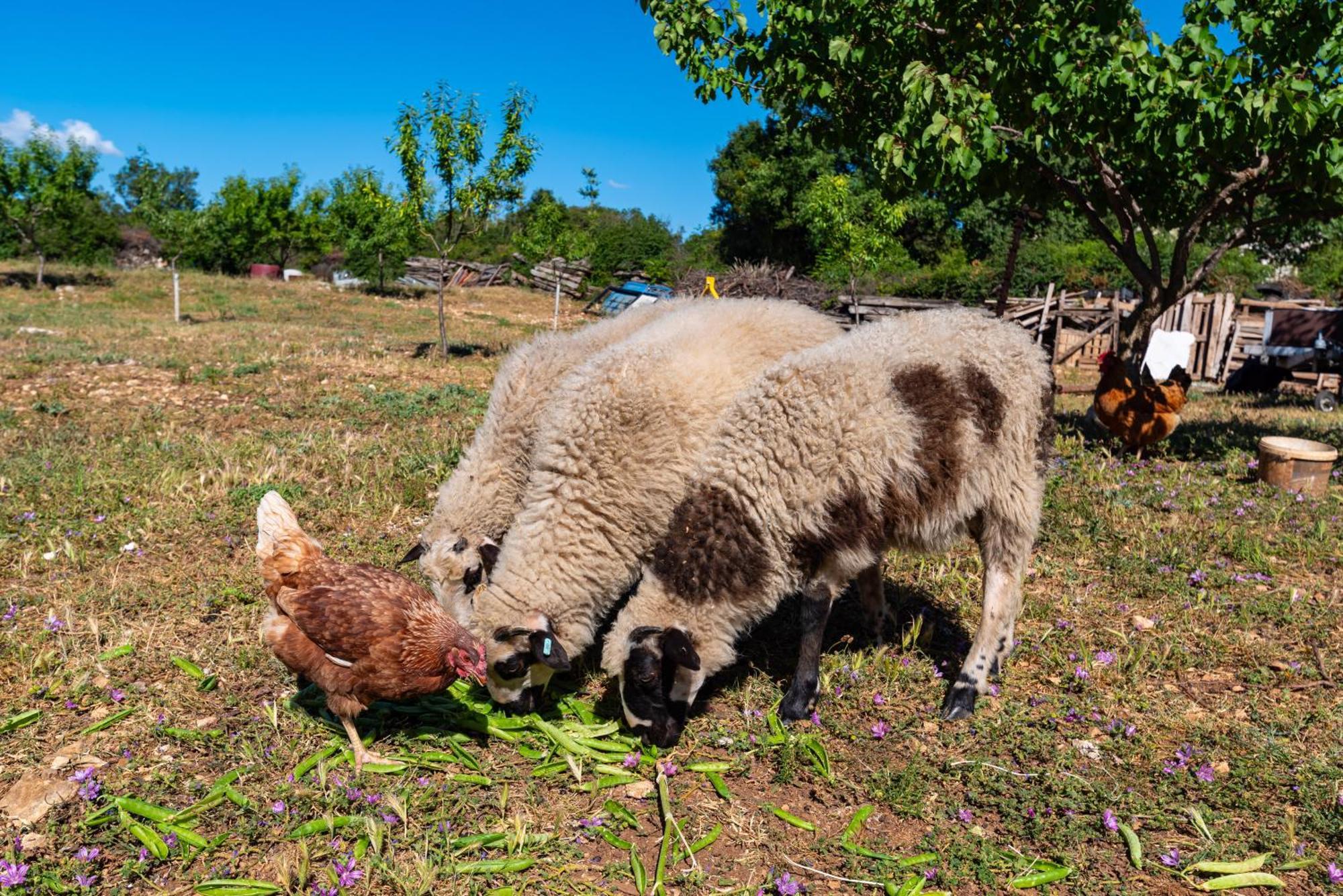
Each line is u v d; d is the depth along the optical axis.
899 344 4.60
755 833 3.83
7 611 5.29
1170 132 8.09
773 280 25.06
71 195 26.86
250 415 10.69
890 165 9.16
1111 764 4.30
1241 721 4.66
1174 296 10.36
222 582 5.84
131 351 15.05
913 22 9.06
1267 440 8.86
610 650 4.42
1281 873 3.58
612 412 4.80
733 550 4.38
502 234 52.09
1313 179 8.59
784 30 9.72
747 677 5.16
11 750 4.09
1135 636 5.55
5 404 10.68
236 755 4.11
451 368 15.45
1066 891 3.50
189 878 3.41
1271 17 8.05
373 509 7.32
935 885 3.53
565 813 3.87
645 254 43.59
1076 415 12.59
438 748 4.35
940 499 4.47
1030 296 29.78
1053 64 8.33
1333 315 17.53
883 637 5.59
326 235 39.94
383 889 3.40
